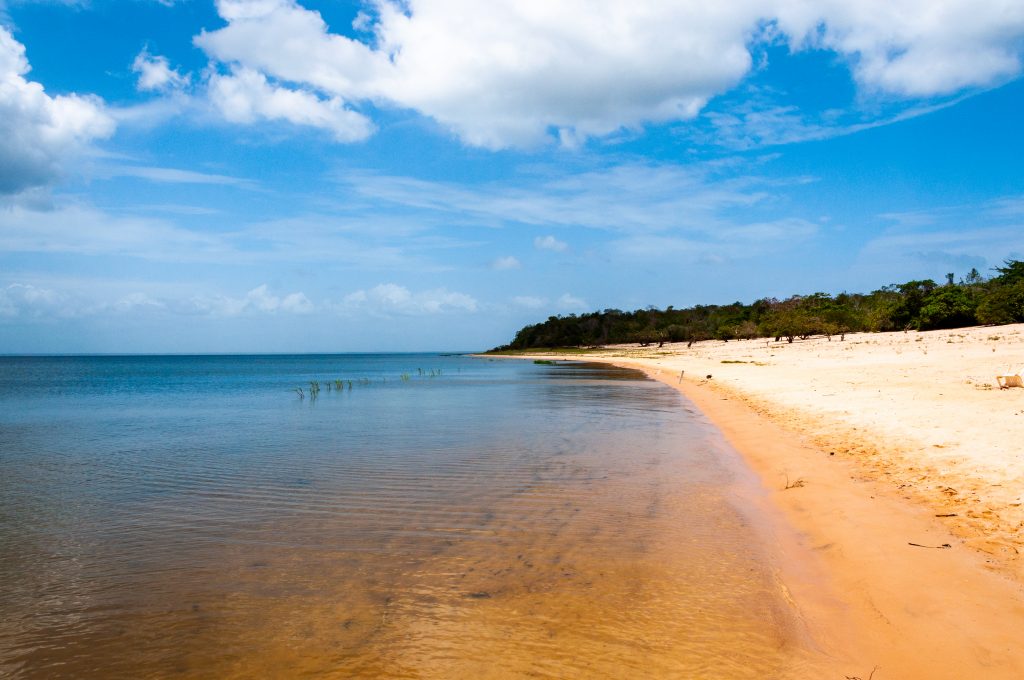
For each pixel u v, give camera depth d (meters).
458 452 16.72
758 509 10.68
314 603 7.12
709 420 23.20
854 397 23.16
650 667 5.58
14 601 7.27
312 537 9.52
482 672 5.57
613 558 8.38
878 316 85.88
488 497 11.76
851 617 6.43
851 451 14.34
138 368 124.62
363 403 34.00
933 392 22.19
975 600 6.35
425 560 8.43
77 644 6.25
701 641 6.04
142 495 12.40
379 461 15.56
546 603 6.98
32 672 5.72
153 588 7.63
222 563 8.45
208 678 5.60
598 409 28.05
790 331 84.56
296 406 33.03
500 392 40.53
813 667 5.48
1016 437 13.25
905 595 6.67
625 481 12.96
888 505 9.90
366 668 5.68
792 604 6.83
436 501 11.53
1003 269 87.06
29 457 17.20
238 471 14.62
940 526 8.68
